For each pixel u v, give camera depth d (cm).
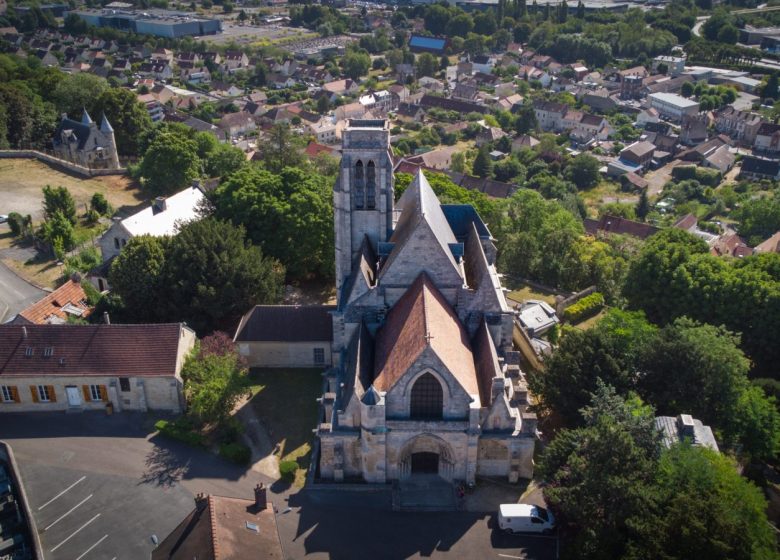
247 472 7456
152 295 9794
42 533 6706
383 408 6731
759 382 8725
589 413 6775
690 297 10025
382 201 8319
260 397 8675
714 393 7781
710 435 7031
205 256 9644
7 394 8281
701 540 5381
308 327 9125
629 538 5841
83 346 8356
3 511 6975
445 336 6981
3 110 18688
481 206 13788
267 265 10100
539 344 9919
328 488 7162
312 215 10962
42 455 7669
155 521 6838
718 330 8350
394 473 7162
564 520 6406
